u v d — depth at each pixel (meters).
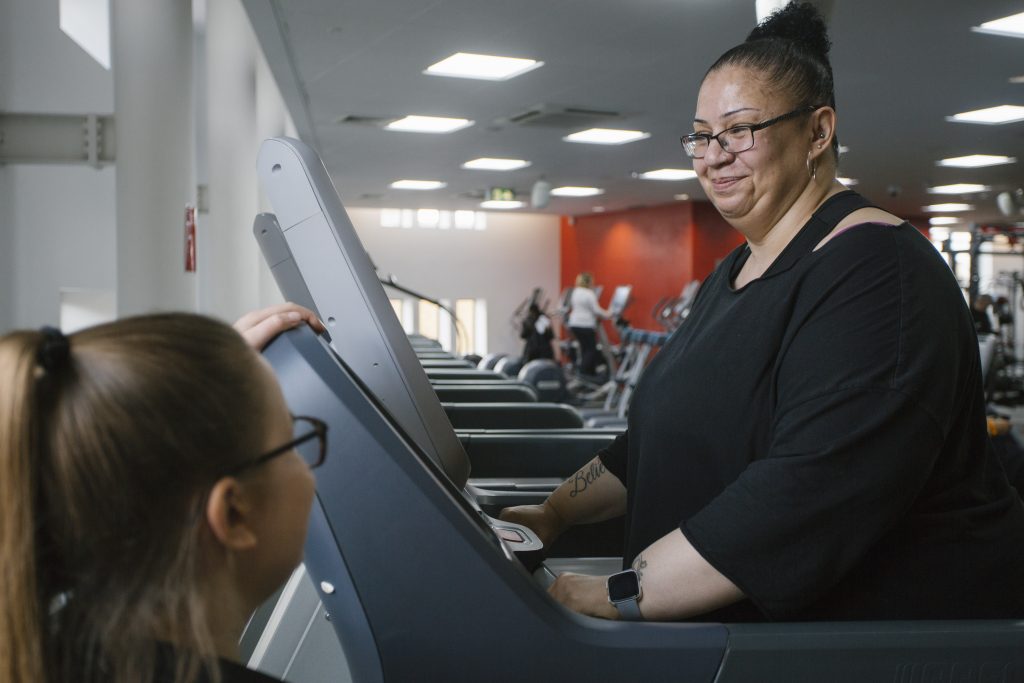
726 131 1.04
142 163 3.86
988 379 5.32
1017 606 0.95
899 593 0.92
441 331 16.92
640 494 1.09
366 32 5.75
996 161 10.73
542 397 6.87
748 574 0.86
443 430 1.09
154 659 0.45
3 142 3.75
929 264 0.93
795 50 1.04
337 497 0.74
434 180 12.59
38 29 4.32
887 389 0.86
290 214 1.06
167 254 3.94
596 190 13.53
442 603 0.75
